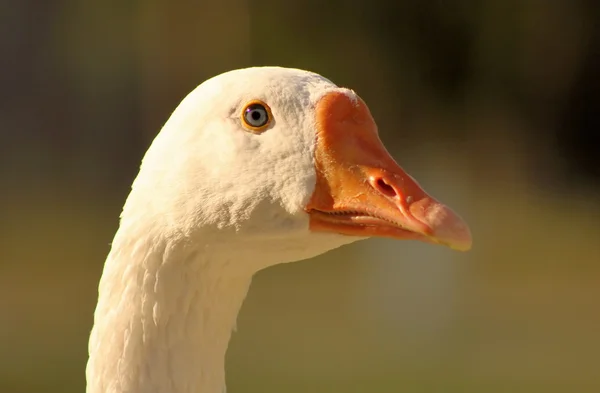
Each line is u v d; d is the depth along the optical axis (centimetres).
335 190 433
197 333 457
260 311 1538
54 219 1991
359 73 2555
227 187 433
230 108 436
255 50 2480
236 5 2444
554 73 2536
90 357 463
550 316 1527
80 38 2417
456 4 2514
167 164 441
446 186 2289
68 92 2411
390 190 429
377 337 1422
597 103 2508
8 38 2373
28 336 1390
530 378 1257
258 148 434
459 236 411
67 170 2317
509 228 2050
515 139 2577
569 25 2480
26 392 1170
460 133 2602
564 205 2275
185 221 436
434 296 1598
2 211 2033
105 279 456
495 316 1520
